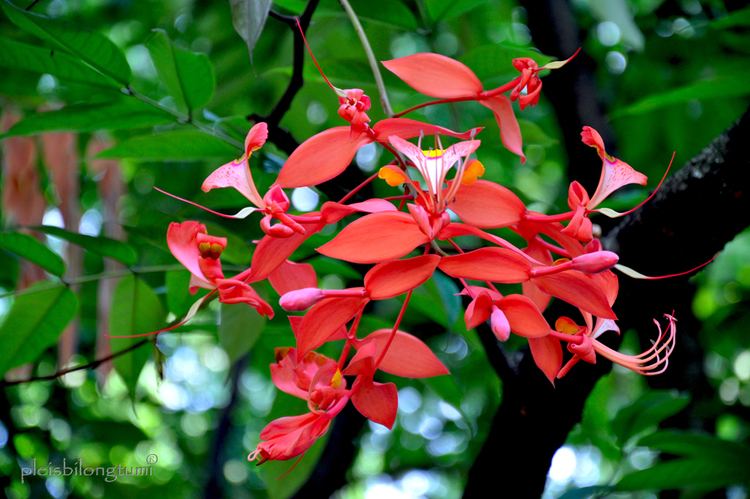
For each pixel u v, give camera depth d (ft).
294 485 6.24
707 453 6.07
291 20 5.52
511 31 10.43
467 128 7.46
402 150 4.70
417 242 4.71
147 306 6.06
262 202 4.81
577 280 4.73
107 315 6.32
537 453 5.91
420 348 4.93
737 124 5.46
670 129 8.98
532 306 4.77
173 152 5.93
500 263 4.74
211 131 5.88
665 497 7.53
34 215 6.60
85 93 5.84
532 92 4.96
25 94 6.56
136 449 10.94
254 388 14.67
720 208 5.51
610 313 4.73
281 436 4.84
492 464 5.95
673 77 8.95
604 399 9.70
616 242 5.70
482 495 5.95
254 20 5.03
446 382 6.43
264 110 9.42
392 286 4.75
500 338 4.69
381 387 4.90
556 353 4.89
